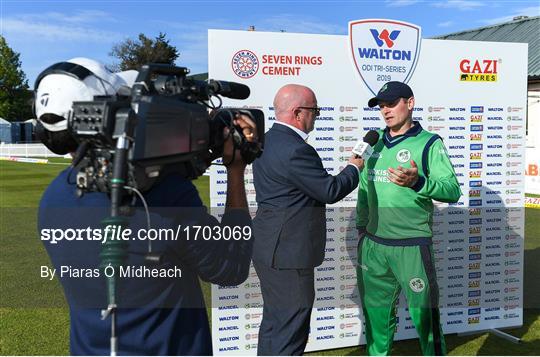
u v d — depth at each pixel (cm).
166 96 151
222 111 176
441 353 357
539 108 1505
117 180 133
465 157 430
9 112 5403
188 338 166
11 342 414
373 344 379
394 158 348
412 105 354
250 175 375
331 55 390
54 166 2295
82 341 165
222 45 370
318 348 418
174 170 158
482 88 428
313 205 321
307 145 316
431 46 411
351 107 396
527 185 1296
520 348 425
